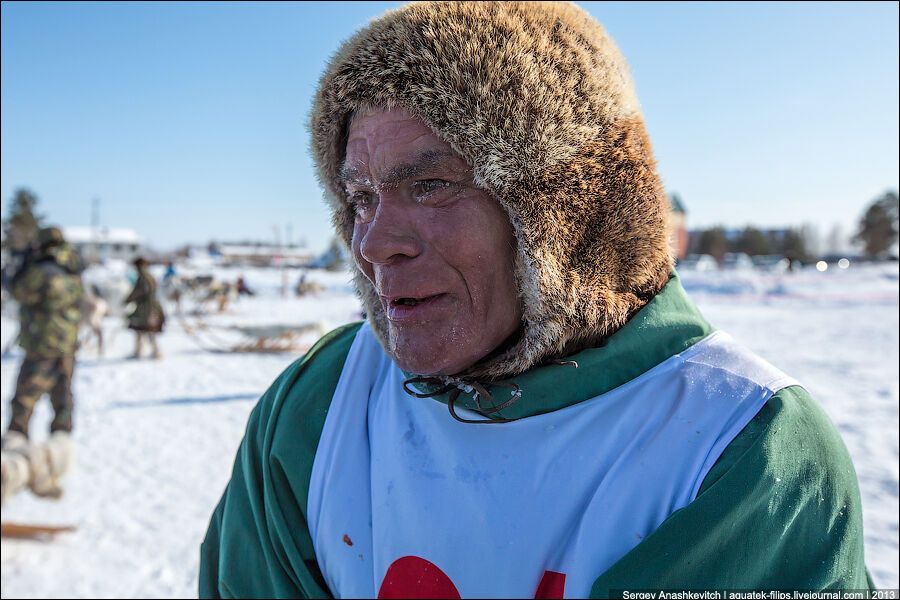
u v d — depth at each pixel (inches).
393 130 38.8
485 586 37.5
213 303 908.6
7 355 394.9
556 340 38.0
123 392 292.8
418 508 40.2
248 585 46.3
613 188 38.3
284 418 47.7
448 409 41.4
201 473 181.3
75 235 2748.5
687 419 36.0
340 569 42.2
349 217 49.0
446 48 37.9
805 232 2684.5
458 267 38.0
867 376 288.7
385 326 45.8
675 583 32.2
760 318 586.2
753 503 32.5
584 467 37.2
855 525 35.5
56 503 157.6
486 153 37.0
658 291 41.5
